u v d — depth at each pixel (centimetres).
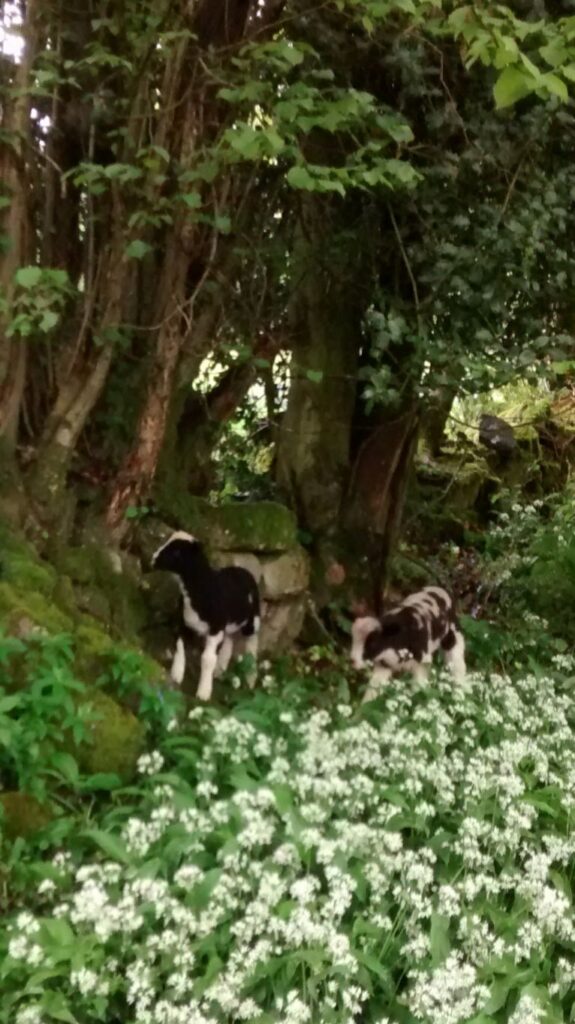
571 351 646
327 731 529
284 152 467
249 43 482
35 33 488
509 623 776
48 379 550
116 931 322
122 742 439
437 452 1087
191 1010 295
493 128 588
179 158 521
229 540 619
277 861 356
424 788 455
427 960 343
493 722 533
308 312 690
